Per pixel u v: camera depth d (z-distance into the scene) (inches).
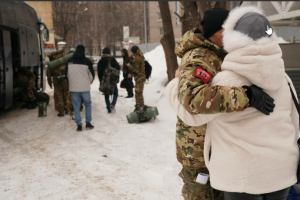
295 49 211.2
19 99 381.7
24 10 353.1
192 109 66.2
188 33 77.3
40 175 163.0
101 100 397.7
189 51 75.5
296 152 69.8
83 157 189.2
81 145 214.1
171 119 280.1
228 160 68.2
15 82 339.9
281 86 69.8
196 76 68.5
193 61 70.7
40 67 417.7
